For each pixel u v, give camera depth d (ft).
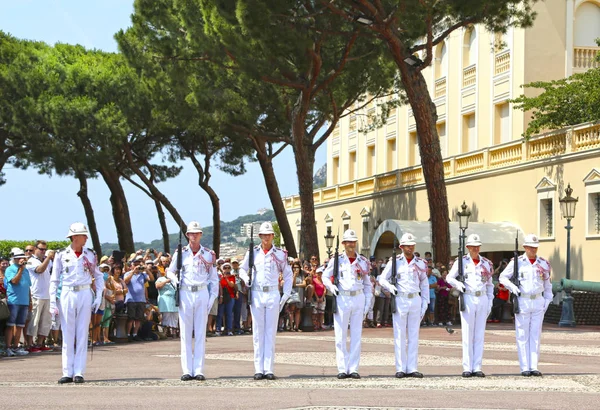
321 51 104.22
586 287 90.48
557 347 67.15
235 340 75.15
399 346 47.26
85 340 44.60
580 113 109.91
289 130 124.67
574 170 101.96
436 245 94.53
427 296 48.08
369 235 156.15
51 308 44.11
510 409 33.94
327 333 83.41
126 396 37.58
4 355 60.18
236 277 84.48
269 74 96.22
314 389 40.60
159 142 146.41
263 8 86.07
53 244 166.09
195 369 45.21
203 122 117.50
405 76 92.27
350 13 92.68
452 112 139.33
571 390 40.81
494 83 127.34
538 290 48.75
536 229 109.19
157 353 62.54
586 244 99.60
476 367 48.08
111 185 146.61
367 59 106.01
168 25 105.81
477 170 122.83
